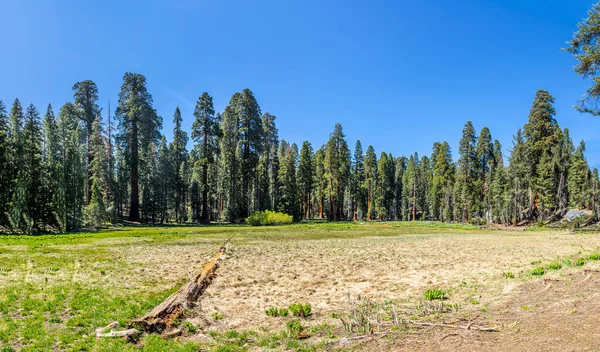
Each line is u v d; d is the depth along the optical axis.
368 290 11.94
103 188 54.03
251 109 63.75
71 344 7.22
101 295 10.94
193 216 74.81
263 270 15.45
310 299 11.01
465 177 69.31
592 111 16.19
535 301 9.12
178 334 8.05
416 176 93.31
